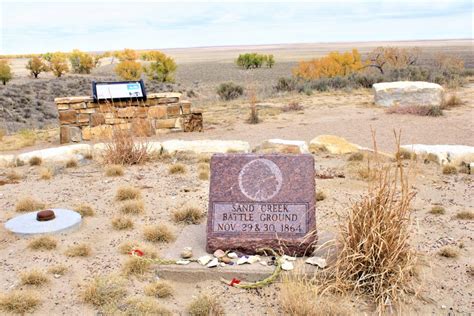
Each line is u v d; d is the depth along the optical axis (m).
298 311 4.71
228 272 5.49
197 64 111.94
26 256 6.21
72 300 5.13
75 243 6.60
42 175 10.07
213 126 18.14
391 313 4.77
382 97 20.95
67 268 5.82
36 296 5.10
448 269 5.62
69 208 8.08
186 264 5.65
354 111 20.16
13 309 4.91
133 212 7.77
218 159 6.07
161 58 63.56
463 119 17.00
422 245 6.24
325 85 30.89
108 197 8.66
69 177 10.16
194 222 7.28
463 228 6.84
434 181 9.14
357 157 10.88
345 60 43.28
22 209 8.02
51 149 12.12
